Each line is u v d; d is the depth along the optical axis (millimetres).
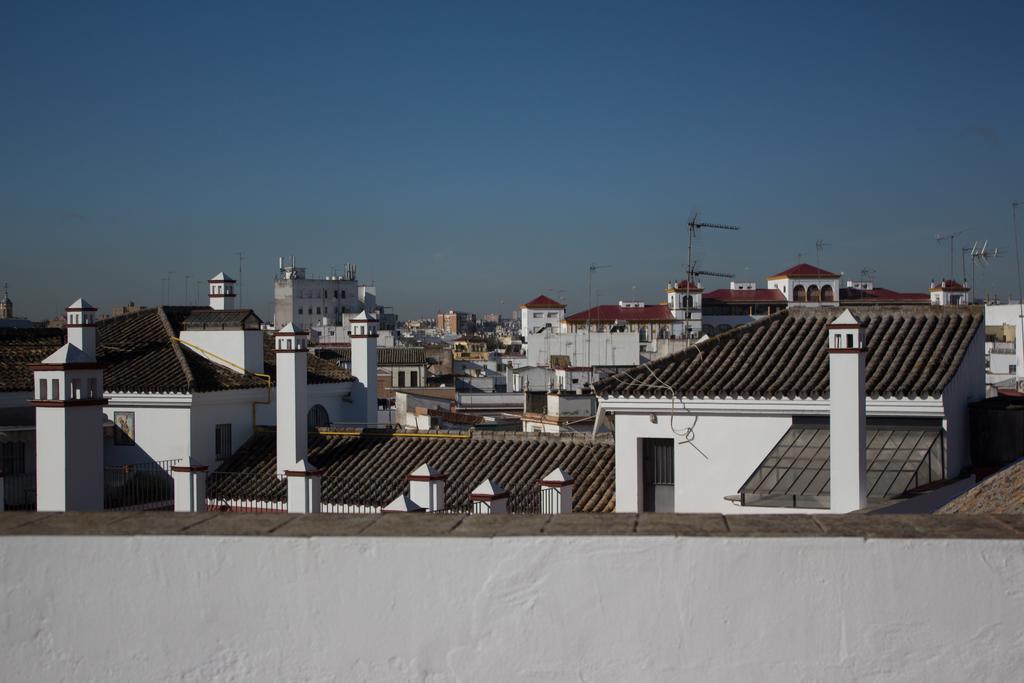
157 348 33781
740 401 20484
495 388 83000
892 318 22203
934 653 5273
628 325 119312
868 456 19172
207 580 5730
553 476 21969
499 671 5551
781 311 23297
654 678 5449
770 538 5379
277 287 162625
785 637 5371
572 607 5504
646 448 21703
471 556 5559
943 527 5449
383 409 58188
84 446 17234
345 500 26297
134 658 5777
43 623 5824
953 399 20016
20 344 34625
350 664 5645
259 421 32969
